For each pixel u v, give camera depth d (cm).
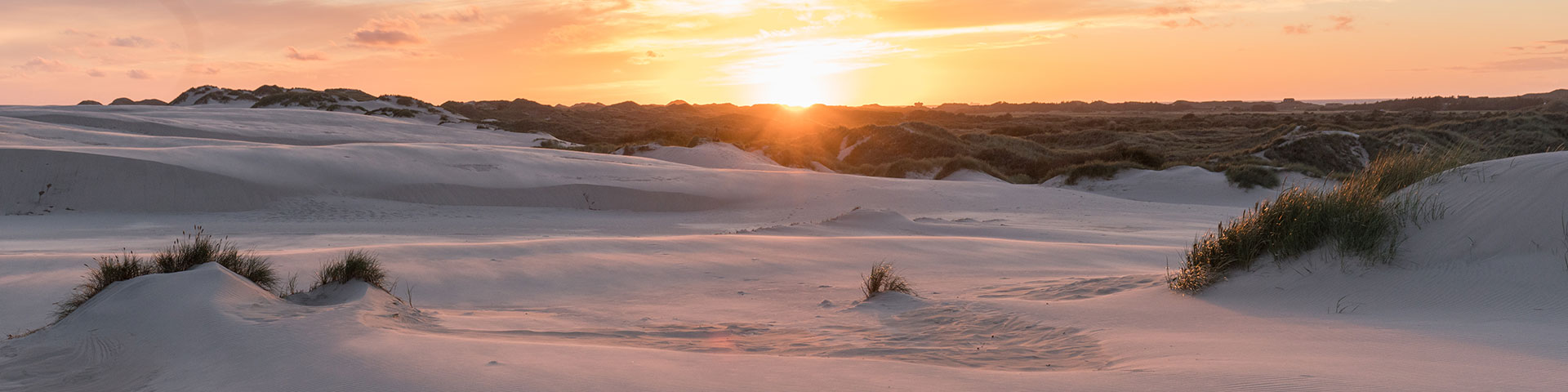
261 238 1841
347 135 6016
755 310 889
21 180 2466
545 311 881
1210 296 834
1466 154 1034
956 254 1431
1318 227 880
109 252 1464
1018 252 1459
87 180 2503
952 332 704
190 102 9875
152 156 2670
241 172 2662
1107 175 3759
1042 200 3083
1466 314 670
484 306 934
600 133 8319
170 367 518
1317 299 772
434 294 997
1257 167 3438
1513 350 513
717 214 2844
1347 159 4309
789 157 5012
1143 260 1423
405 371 448
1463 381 411
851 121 11569
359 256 895
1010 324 723
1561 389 391
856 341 655
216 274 717
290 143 5456
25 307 860
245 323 592
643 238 1505
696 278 1162
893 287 978
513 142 6562
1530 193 821
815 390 411
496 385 415
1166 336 622
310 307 689
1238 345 563
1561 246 735
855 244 1499
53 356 571
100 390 496
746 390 411
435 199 2802
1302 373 433
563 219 2594
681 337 680
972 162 4400
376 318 662
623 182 3122
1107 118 9925
